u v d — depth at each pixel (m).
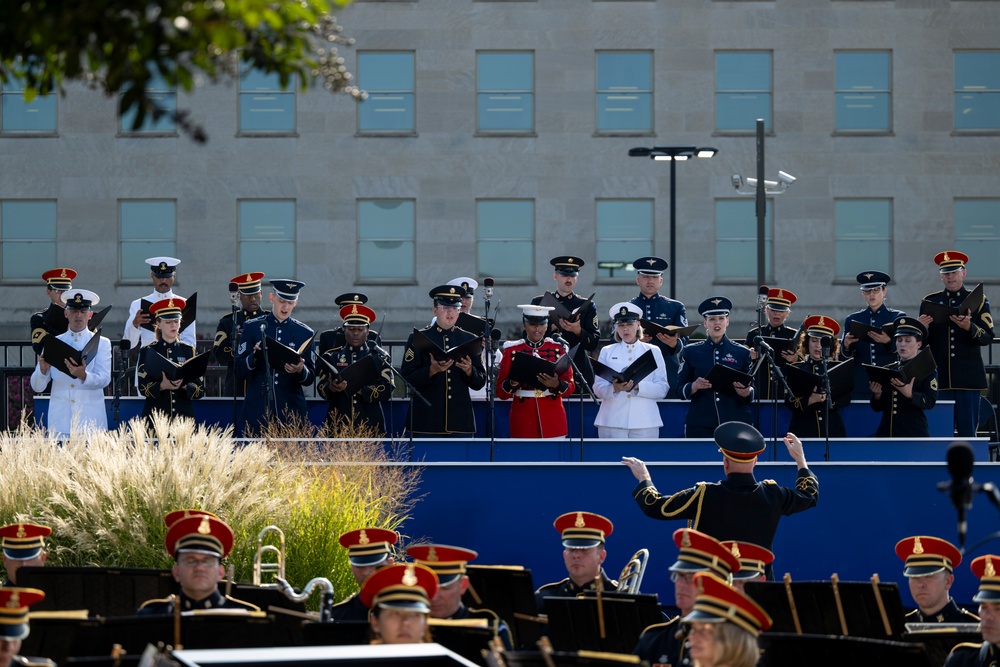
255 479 40.84
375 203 136.62
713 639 20.09
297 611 28.89
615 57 137.12
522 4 136.75
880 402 56.38
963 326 59.75
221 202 135.62
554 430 55.47
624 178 136.50
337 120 136.38
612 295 136.00
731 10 136.75
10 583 34.03
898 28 136.88
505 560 49.34
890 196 136.75
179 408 55.72
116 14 16.12
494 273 136.75
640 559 40.88
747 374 53.56
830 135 136.75
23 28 16.67
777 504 36.59
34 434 44.34
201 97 135.50
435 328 56.75
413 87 136.75
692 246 136.12
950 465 18.25
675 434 60.09
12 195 134.88
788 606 29.19
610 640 29.58
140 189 135.12
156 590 31.42
